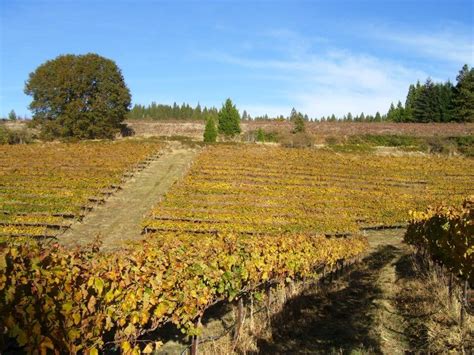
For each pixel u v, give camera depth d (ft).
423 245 47.09
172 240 27.94
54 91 176.14
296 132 183.42
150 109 340.80
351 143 178.50
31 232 69.77
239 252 29.53
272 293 36.83
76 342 16.99
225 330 29.43
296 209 86.99
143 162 130.72
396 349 22.71
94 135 183.42
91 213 89.56
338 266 53.26
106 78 182.70
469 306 28.60
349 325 28.32
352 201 95.09
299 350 24.34
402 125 205.57
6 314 13.82
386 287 37.83
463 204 49.88
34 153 132.87
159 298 21.08
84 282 17.04
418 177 120.26
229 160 125.90
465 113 220.64
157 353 25.70
